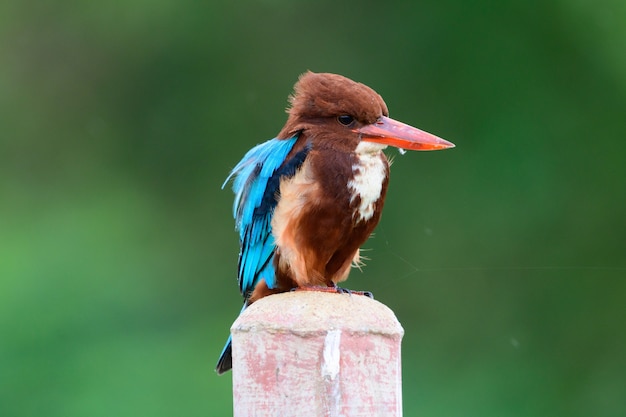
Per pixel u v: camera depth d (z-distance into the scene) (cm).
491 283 1296
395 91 1403
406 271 1302
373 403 404
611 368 1241
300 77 598
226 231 1422
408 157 1329
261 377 405
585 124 1320
